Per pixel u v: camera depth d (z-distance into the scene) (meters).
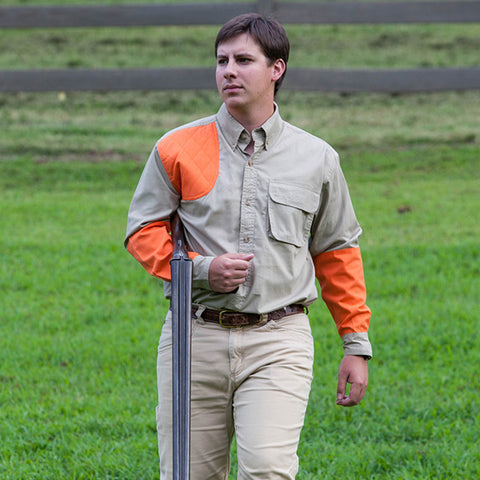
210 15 37.44
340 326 10.23
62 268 26.08
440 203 31.89
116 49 52.34
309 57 50.34
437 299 23.33
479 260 26.14
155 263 9.54
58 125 43.22
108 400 17.08
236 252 9.47
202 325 9.61
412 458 14.35
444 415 16.16
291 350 9.52
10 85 36.66
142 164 37.59
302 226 9.72
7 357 19.58
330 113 44.75
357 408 16.50
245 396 9.40
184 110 45.66
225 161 9.62
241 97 9.48
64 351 19.89
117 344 20.31
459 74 36.44
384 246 27.61
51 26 37.75
